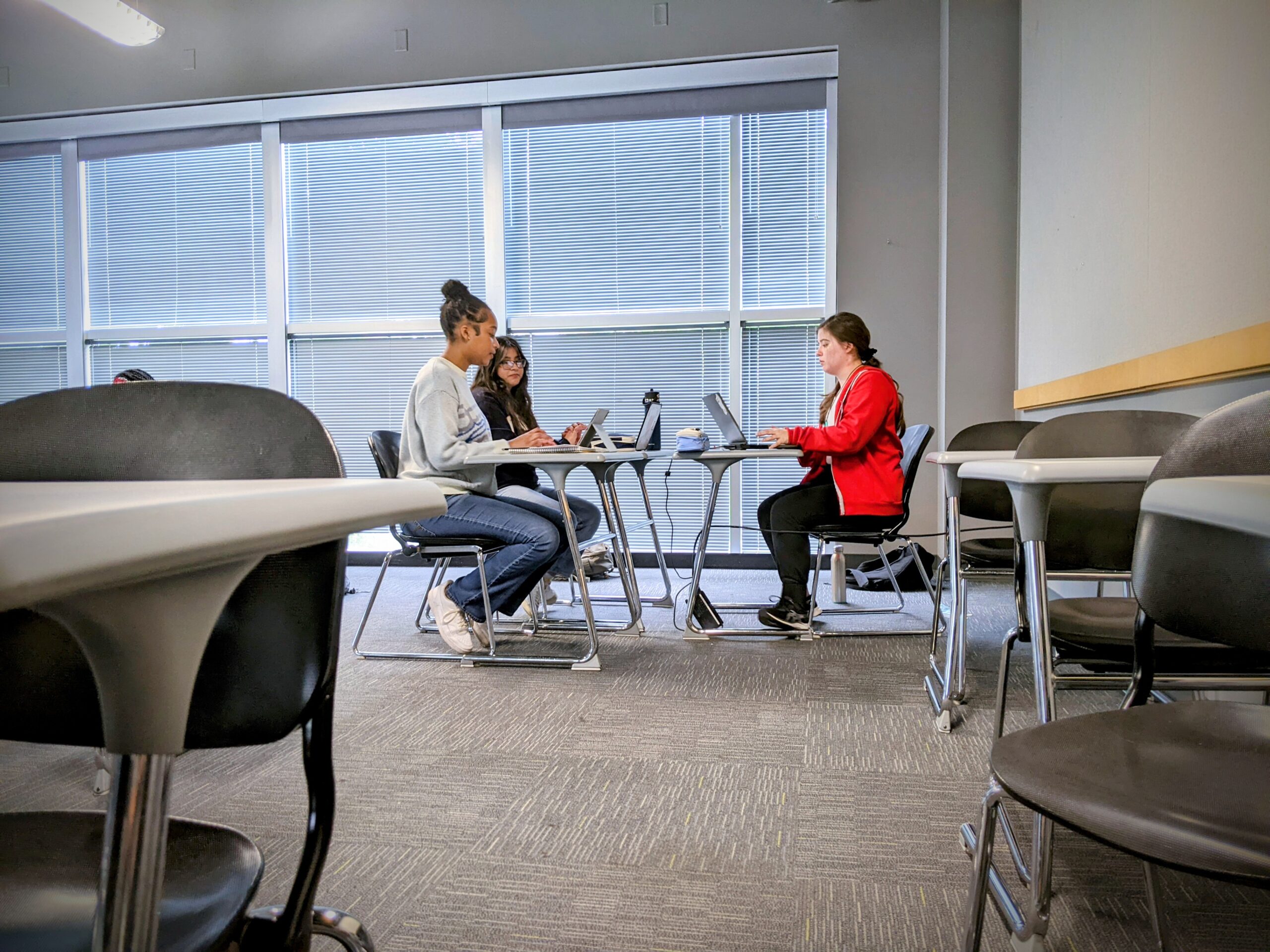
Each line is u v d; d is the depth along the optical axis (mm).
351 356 5195
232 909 543
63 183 5371
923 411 4512
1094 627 1250
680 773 1829
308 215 5195
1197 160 2184
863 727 2086
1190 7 2234
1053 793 678
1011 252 4273
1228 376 1938
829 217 4695
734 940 1217
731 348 4836
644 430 3250
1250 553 746
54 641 645
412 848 1506
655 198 4898
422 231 5102
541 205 5000
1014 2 4227
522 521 2740
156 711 391
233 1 5062
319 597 634
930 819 1584
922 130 4477
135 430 727
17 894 557
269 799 1715
